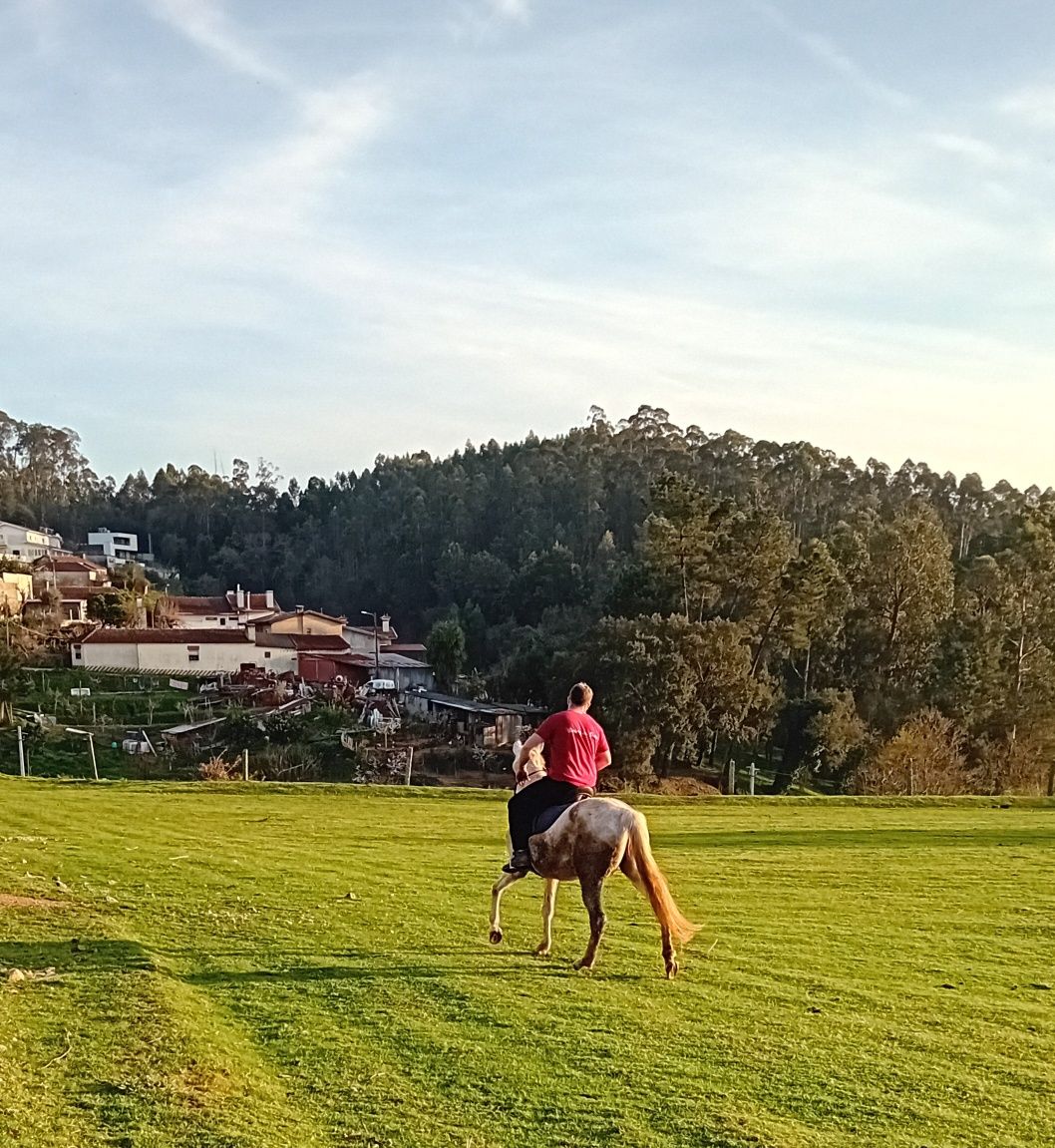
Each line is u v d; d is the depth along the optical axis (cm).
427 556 16450
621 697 6919
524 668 9094
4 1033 895
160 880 1691
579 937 1408
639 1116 806
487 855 2192
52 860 1839
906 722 6662
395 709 8550
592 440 17950
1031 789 6488
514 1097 832
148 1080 807
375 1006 1042
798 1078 904
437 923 1453
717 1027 1027
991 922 1638
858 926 1578
